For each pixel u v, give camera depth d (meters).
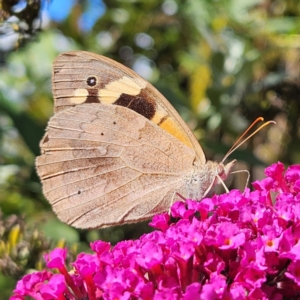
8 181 0.28
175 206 0.19
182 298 0.17
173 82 0.31
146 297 0.17
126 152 0.21
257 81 0.28
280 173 0.19
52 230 0.25
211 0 0.28
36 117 0.29
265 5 0.28
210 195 0.21
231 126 0.27
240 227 0.18
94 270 0.18
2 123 0.28
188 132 0.21
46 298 0.18
